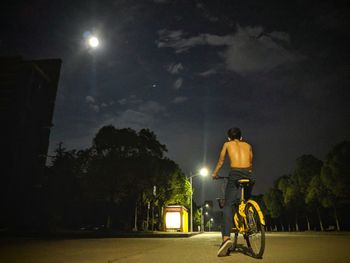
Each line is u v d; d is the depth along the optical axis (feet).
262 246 12.05
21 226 72.02
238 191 14.93
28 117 85.40
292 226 251.19
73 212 103.04
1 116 82.64
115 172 79.82
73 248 17.56
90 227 104.94
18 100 83.82
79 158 85.76
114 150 81.61
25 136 83.51
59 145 95.35
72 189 88.89
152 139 88.89
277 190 213.66
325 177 111.55
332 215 150.41
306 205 155.84
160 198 116.57
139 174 82.94
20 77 85.61
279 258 12.07
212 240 26.61
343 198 115.96
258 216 12.59
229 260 11.69
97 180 79.71
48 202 84.99
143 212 108.17
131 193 86.63
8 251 15.84
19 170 80.28
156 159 89.66
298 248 16.31
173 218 91.61
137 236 37.65
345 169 105.09
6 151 79.87
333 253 13.67
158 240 26.71
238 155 15.12
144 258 12.48
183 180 119.75
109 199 84.64
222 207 15.46
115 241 24.14
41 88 92.32
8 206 75.92
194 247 17.85
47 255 14.08
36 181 85.20
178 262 11.22
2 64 86.99
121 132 83.46
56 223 81.76
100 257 13.23
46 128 90.68
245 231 14.01
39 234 38.17
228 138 16.28
